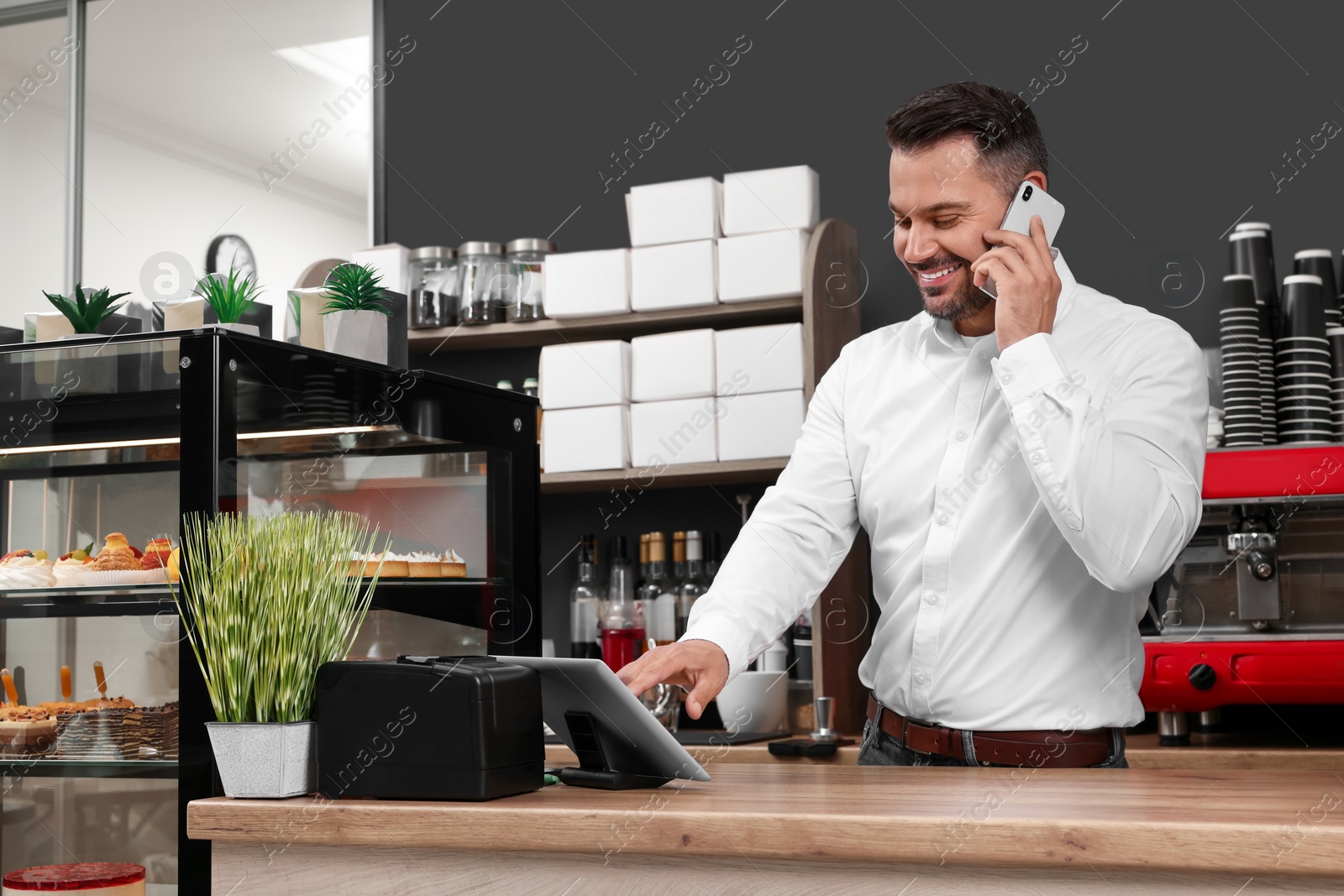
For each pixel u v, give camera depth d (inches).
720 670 56.7
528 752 45.6
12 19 143.8
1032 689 59.2
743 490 112.9
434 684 44.3
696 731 102.5
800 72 115.8
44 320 68.2
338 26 133.1
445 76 128.9
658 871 40.3
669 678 54.4
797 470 68.2
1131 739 91.6
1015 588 59.9
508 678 45.0
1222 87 103.0
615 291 108.0
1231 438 88.0
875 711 66.2
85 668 68.5
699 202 106.0
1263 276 93.6
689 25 120.0
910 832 37.1
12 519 72.2
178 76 138.3
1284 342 89.6
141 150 139.0
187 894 52.5
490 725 43.8
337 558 49.9
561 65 124.5
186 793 52.8
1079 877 36.2
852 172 113.1
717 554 108.3
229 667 47.3
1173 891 35.4
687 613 107.1
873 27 113.7
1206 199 102.7
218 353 55.5
